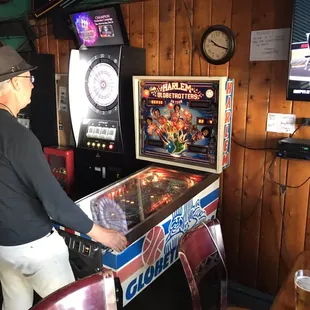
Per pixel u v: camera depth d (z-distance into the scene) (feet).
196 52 8.46
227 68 8.12
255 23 7.60
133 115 8.93
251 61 7.79
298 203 7.82
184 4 8.41
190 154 7.98
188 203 7.11
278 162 7.87
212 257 5.56
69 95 9.18
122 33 9.15
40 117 10.49
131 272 5.81
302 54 6.65
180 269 7.27
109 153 9.07
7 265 5.88
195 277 5.11
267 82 7.68
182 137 8.01
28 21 11.08
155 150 8.49
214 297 7.66
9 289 6.16
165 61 8.96
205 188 7.64
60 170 10.28
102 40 9.55
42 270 5.70
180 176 8.09
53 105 10.80
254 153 8.14
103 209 6.60
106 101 8.78
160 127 8.29
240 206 8.59
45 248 5.66
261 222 8.38
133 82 8.36
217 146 7.52
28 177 5.17
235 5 7.77
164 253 6.61
